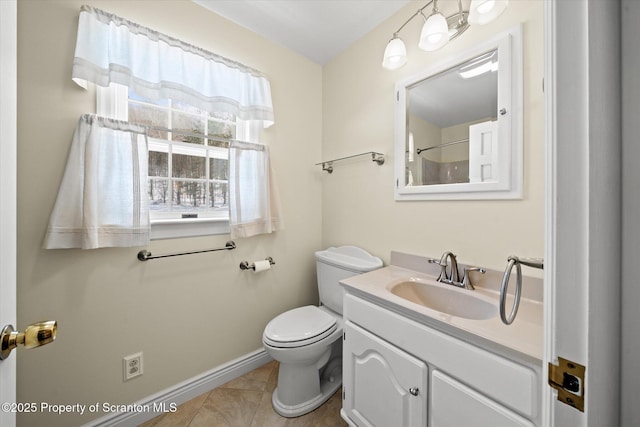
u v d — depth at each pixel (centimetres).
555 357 36
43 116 103
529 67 99
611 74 31
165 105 139
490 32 110
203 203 152
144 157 122
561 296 35
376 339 103
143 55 122
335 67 191
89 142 107
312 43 178
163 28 132
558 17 35
